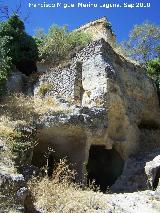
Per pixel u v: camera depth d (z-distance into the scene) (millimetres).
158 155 17562
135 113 19828
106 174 19453
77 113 16047
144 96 21094
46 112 16156
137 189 16859
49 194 11430
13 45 22109
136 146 19344
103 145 17453
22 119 15539
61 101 18141
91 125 16156
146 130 20500
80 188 13961
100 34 26797
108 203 12281
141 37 29000
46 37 24188
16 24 22688
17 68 22359
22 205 9703
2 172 10188
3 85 18094
